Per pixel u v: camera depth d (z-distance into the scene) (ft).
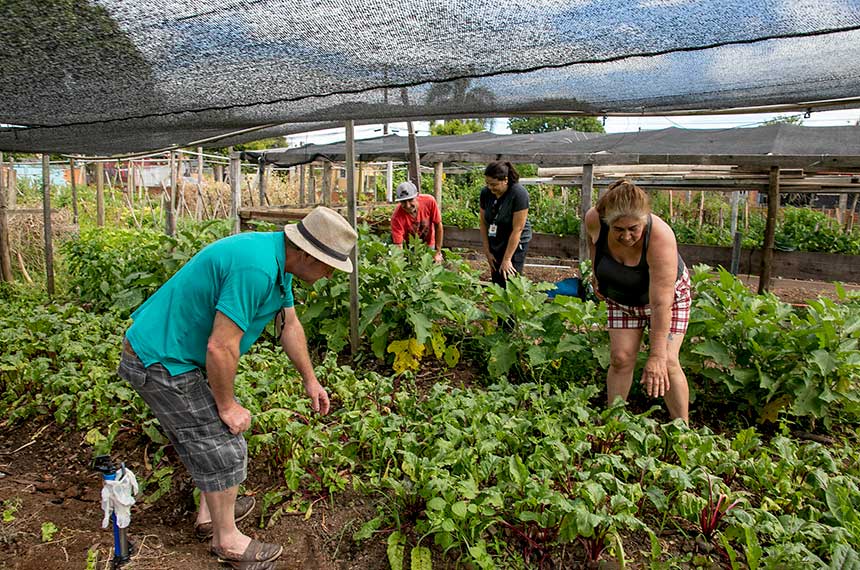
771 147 30.12
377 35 9.02
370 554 10.09
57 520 10.91
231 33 8.91
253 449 12.28
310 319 19.01
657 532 10.40
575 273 38.86
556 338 16.74
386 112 14.06
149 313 8.73
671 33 8.92
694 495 10.05
